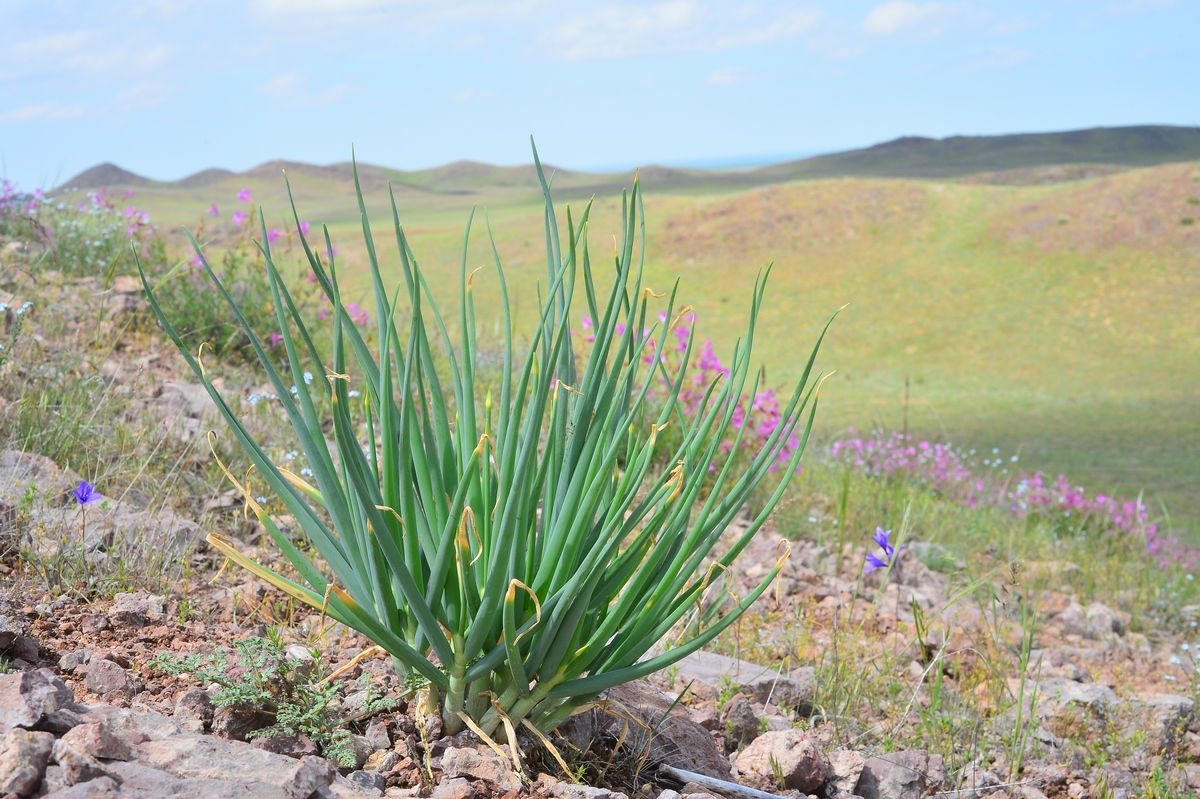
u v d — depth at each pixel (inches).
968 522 314.0
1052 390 1105.4
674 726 111.9
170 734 80.7
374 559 85.7
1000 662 171.0
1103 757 152.4
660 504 93.7
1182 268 1454.2
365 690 99.1
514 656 84.2
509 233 1865.2
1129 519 357.7
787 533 252.2
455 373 104.4
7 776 64.2
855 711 151.3
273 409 212.7
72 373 195.9
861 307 1453.0
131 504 151.2
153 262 285.1
